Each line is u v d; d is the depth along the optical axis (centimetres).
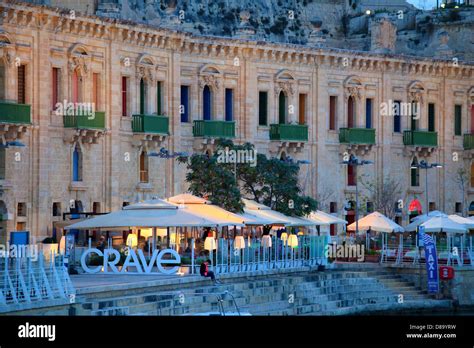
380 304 14175
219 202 14675
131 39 16000
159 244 14062
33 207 14525
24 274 10219
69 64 15038
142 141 16212
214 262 12962
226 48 17512
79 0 16100
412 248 16188
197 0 19925
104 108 15625
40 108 14588
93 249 12438
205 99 17450
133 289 11225
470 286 15138
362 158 19188
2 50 14075
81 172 15288
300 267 14400
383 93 19450
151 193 16388
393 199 19200
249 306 12219
